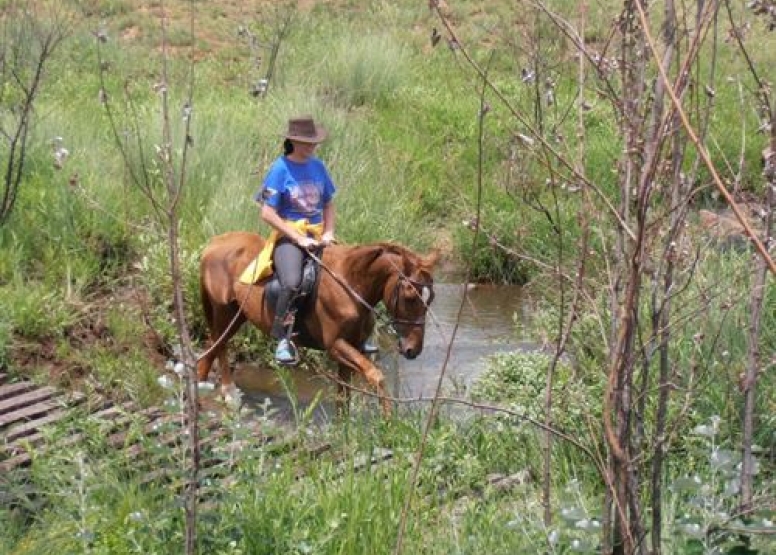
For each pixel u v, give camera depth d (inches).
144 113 681.6
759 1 191.2
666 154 189.6
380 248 432.5
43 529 290.5
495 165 728.3
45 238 563.5
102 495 307.7
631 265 181.3
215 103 767.7
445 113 800.9
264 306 452.8
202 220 594.9
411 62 909.8
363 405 405.1
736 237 443.8
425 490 329.7
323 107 763.4
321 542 275.3
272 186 438.9
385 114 815.7
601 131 666.2
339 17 1039.6
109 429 355.3
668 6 180.1
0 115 640.4
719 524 210.2
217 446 304.0
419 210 699.4
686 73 171.3
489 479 338.0
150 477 316.2
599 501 303.6
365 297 438.6
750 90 217.0
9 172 549.0
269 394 487.5
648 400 347.6
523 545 270.1
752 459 226.4
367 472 324.2
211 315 480.7
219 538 273.7
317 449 361.7
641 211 172.7
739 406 344.2
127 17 1013.8
